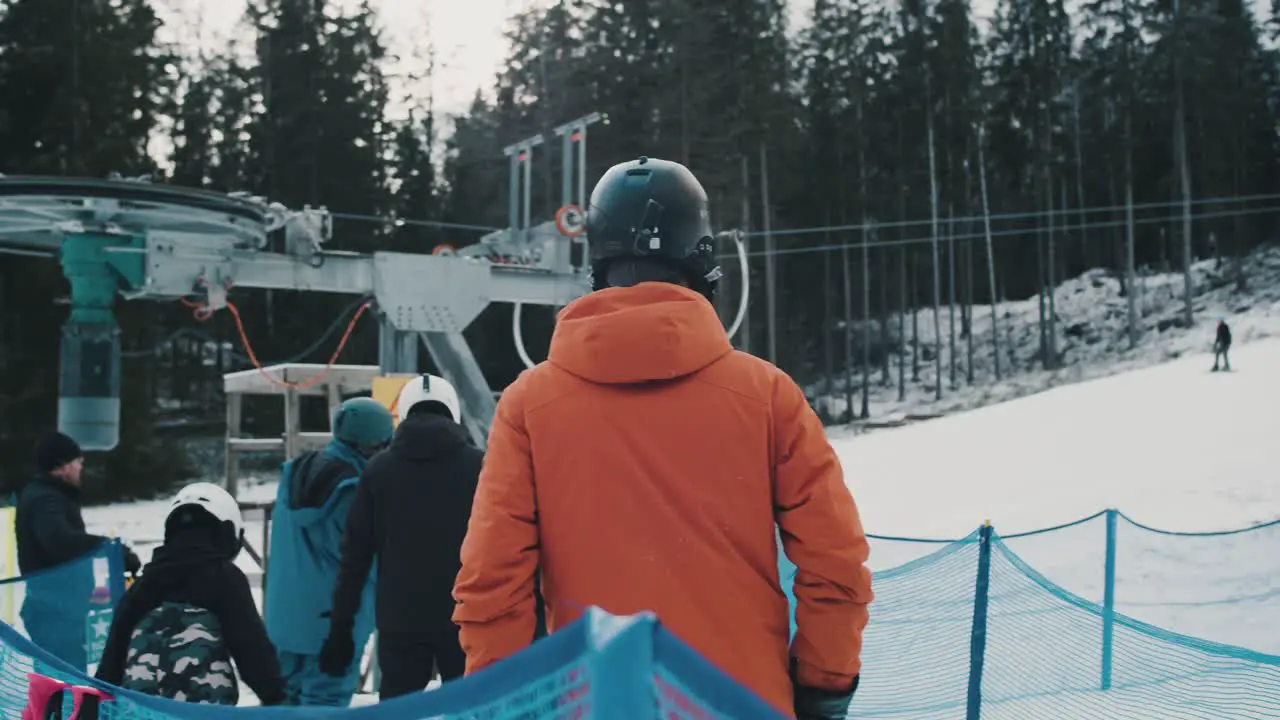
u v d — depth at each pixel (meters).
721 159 40.47
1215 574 8.31
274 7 43.94
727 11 41.62
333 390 11.06
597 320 1.78
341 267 10.20
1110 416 21.05
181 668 2.97
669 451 1.72
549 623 1.79
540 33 50.78
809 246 49.81
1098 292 54.19
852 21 51.06
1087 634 6.30
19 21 31.48
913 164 50.97
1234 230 53.94
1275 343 35.28
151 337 32.16
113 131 32.69
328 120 41.88
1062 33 54.22
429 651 3.69
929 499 14.41
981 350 52.31
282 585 4.38
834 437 34.88
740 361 1.80
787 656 1.76
